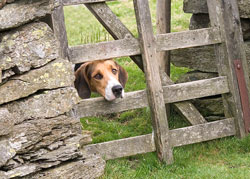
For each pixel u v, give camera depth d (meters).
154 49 6.07
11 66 4.54
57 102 4.90
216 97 7.34
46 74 4.82
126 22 12.24
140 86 8.76
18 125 4.59
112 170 5.72
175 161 6.13
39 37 4.75
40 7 4.71
